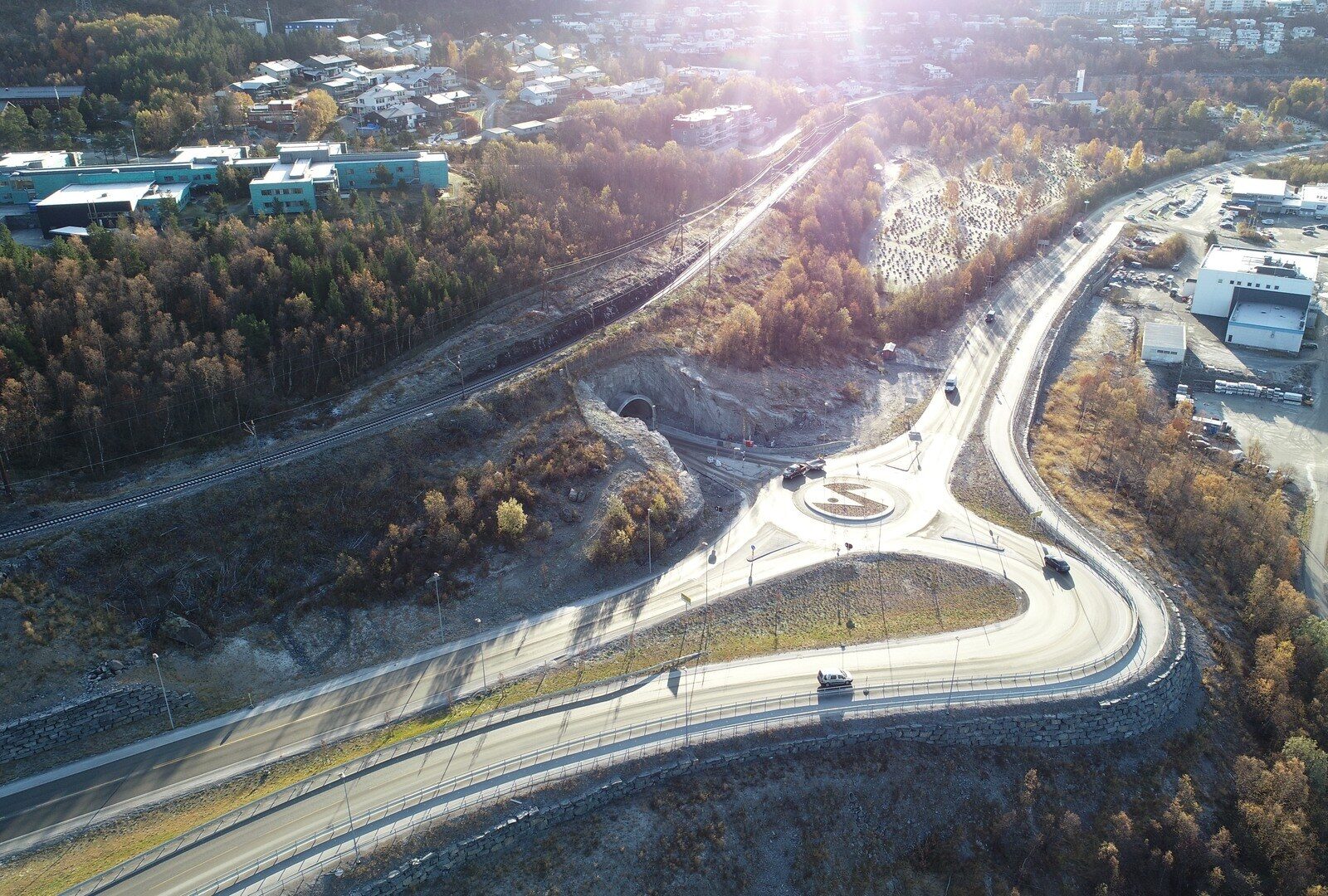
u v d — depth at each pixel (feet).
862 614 384.27
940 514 459.32
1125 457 533.55
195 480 386.11
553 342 532.32
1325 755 341.21
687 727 315.37
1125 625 378.32
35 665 312.29
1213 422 599.57
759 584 401.29
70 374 395.75
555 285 579.89
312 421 438.40
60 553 339.77
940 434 542.57
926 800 317.83
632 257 642.63
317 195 617.21
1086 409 591.37
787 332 606.96
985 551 427.74
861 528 446.60
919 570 412.36
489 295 545.44
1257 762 339.98
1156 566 431.84
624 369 525.34
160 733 311.27
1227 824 330.54
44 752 301.22
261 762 300.20
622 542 404.98
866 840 307.78
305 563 376.27
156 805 282.97
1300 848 316.19
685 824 293.23
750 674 343.87
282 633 353.10
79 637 325.21
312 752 304.91
